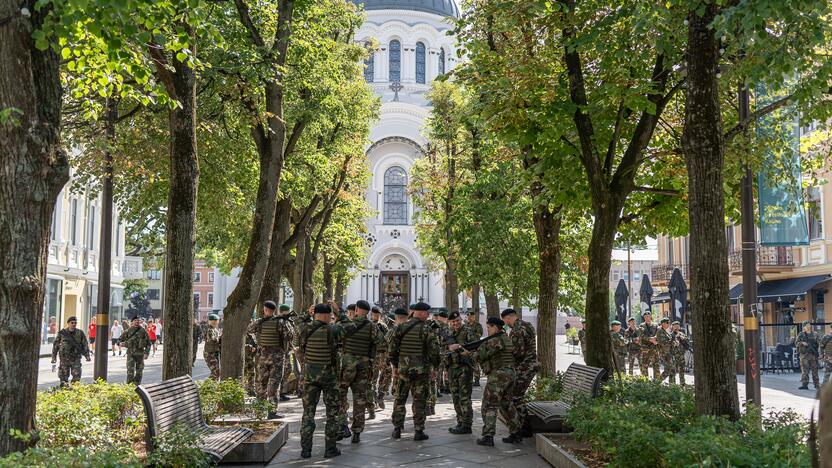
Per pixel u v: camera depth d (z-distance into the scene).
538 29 12.44
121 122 17.05
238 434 9.09
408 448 10.36
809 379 23.69
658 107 11.77
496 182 22.03
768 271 30.39
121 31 6.90
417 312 11.17
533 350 11.24
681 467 5.70
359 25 27.14
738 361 24.62
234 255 29.14
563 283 22.75
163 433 7.50
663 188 14.61
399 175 63.28
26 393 5.98
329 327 9.85
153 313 69.75
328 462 9.32
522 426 11.14
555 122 11.80
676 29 9.70
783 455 5.71
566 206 14.47
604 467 7.63
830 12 8.78
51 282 34.50
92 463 5.66
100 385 10.88
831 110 11.02
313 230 34.03
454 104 28.83
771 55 8.20
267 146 15.24
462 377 11.80
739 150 11.27
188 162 10.77
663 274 40.88
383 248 60.88
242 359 14.55
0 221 5.91
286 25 15.19
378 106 31.56
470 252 22.39
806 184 14.69
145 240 24.33
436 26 68.38
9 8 5.97
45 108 6.15
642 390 10.01
